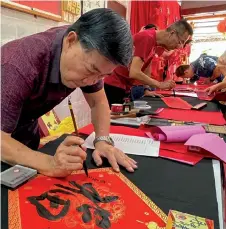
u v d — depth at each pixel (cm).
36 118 89
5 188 55
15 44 66
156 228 44
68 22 184
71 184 59
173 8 360
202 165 73
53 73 68
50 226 44
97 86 93
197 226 43
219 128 108
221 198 56
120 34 54
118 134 99
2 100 59
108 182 61
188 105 163
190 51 434
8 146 63
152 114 134
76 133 82
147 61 211
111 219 47
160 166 72
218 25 423
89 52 57
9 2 126
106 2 249
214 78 305
